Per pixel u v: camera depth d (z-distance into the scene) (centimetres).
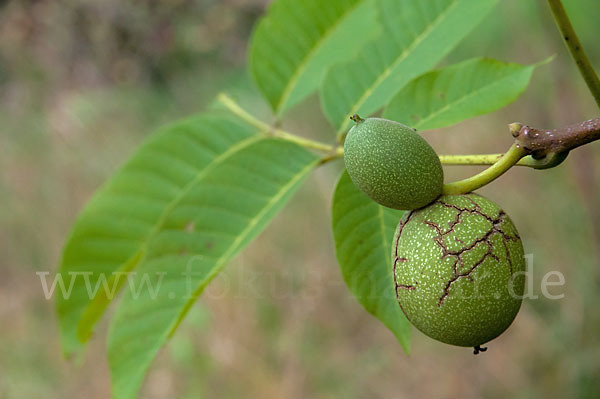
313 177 657
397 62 200
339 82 201
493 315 149
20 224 742
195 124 219
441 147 601
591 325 480
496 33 528
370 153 149
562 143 140
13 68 904
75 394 592
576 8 393
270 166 185
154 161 222
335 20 226
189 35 862
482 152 582
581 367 473
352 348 572
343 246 175
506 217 153
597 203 428
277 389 548
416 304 152
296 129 718
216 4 853
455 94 178
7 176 794
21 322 661
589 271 485
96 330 608
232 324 571
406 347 174
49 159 808
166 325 172
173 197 223
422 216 154
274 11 227
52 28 879
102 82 896
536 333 500
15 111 888
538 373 496
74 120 829
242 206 181
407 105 180
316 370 564
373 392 547
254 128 221
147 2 852
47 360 622
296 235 629
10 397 593
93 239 224
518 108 566
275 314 583
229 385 555
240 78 847
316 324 583
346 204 175
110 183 223
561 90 429
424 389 532
